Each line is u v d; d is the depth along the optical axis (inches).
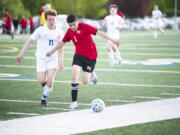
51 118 765.9
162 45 2819.9
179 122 724.0
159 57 2000.5
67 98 986.7
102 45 2982.3
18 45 2962.6
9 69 1584.6
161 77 1327.5
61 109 852.6
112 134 648.4
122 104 892.0
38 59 904.9
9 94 1043.3
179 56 2042.3
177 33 4707.2
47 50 893.2
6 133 659.4
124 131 666.2
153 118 754.8
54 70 893.8
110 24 1652.3
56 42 898.1
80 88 1124.5
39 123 726.5
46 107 877.2
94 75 1017.5
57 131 668.7
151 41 3294.8
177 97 970.7
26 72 1493.6
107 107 860.0
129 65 1680.6
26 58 2032.5
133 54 2177.7
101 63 1770.4
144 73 1428.4
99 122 728.3
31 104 912.3
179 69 1533.0
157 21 3607.3
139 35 4426.7
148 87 1128.8
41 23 2145.7
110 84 1189.7
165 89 1092.5
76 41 861.8
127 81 1246.9
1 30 4884.4
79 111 827.4
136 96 990.4
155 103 896.9
